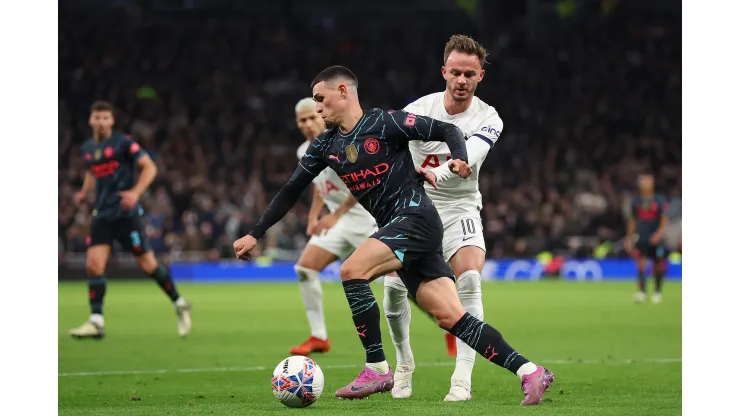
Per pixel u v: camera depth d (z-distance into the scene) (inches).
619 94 2819.9
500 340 447.5
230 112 2623.0
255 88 2760.8
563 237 2176.4
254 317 1129.4
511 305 1322.6
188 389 554.6
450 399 482.3
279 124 2628.0
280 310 1236.5
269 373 634.2
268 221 479.8
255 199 2143.2
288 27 3016.7
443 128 446.9
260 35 2938.0
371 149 452.4
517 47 2962.6
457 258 517.7
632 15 3085.6
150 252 877.8
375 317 458.3
